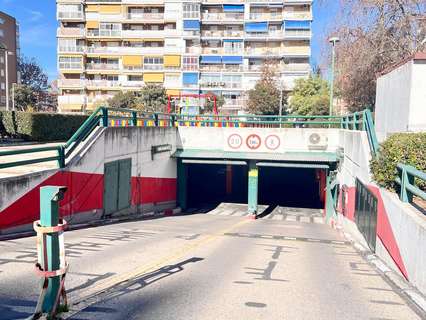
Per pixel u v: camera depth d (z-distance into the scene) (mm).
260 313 4590
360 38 20375
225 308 4707
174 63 66812
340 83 24719
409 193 7430
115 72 67938
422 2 18438
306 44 66188
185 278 6090
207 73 67062
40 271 3764
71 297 4922
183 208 24234
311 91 55750
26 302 4648
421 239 5801
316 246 10914
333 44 22172
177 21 66062
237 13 66625
